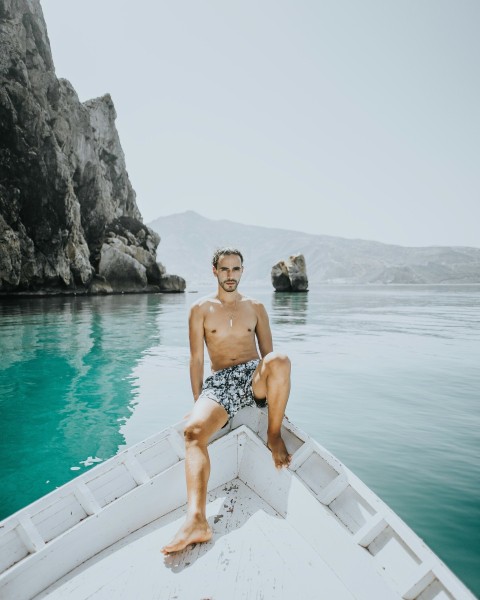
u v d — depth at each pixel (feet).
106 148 121.49
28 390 19.53
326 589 5.49
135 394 19.03
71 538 6.24
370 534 6.05
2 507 10.19
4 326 38.70
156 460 7.98
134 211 137.49
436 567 5.29
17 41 80.79
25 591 5.64
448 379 21.71
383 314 61.00
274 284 122.93
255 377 8.36
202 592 5.46
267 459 7.99
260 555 6.13
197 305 9.41
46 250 79.36
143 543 6.55
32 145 77.25
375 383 20.94
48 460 12.62
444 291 177.06
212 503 7.51
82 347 29.71
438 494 10.49
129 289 98.07
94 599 5.44
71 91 100.48
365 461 12.32
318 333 39.37
